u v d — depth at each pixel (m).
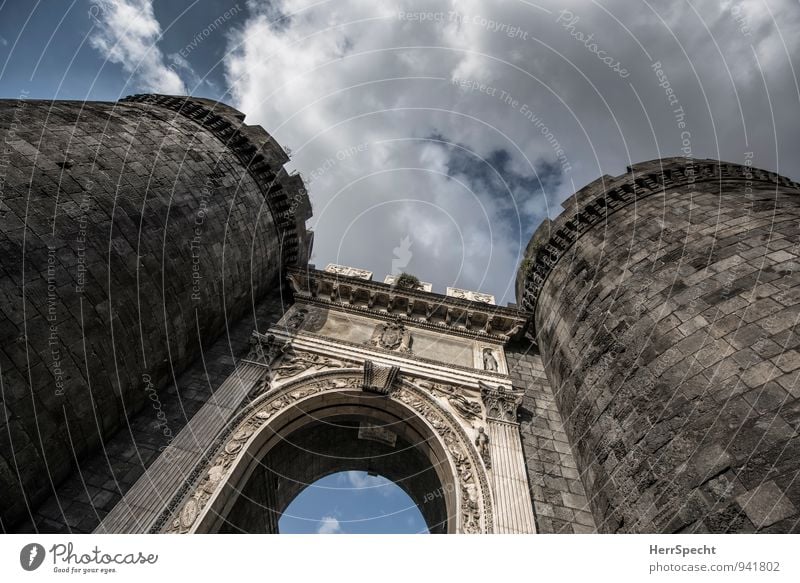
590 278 17.23
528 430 15.90
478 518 12.54
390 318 20.59
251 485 15.95
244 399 15.60
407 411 16.03
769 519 8.06
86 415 12.37
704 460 9.55
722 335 11.10
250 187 21.09
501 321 20.69
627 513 10.94
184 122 20.66
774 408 9.09
